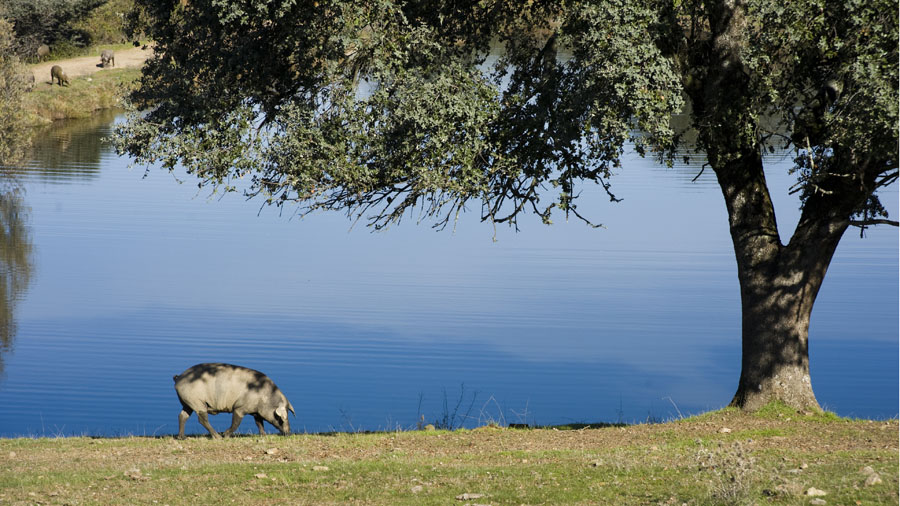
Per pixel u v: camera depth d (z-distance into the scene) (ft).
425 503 48.39
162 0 70.23
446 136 64.59
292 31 65.57
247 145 68.23
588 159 66.90
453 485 52.11
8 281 170.09
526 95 68.95
